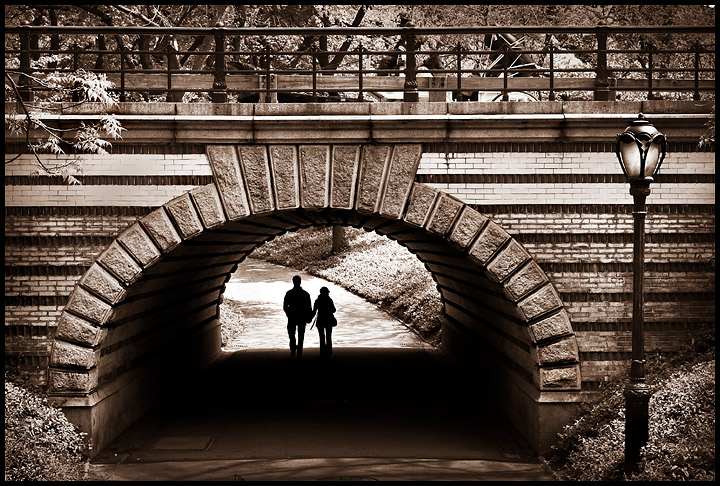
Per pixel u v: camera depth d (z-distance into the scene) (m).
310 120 10.60
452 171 10.85
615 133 10.77
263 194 10.81
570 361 10.73
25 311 10.80
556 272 10.88
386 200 10.85
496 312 12.73
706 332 10.94
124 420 12.05
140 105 10.71
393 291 26.56
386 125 10.68
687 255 10.96
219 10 19.58
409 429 12.21
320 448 11.13
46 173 10.38
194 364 16.94
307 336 22.33
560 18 19.97
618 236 10.91
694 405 9.23
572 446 10.27
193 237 10.85
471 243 10.81
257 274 35.94
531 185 10.88
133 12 18.25
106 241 10.84
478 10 19.73
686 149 10.94
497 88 12.14
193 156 10.84
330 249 37.44
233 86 12.82
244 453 10.88
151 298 12.42
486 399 14.17
